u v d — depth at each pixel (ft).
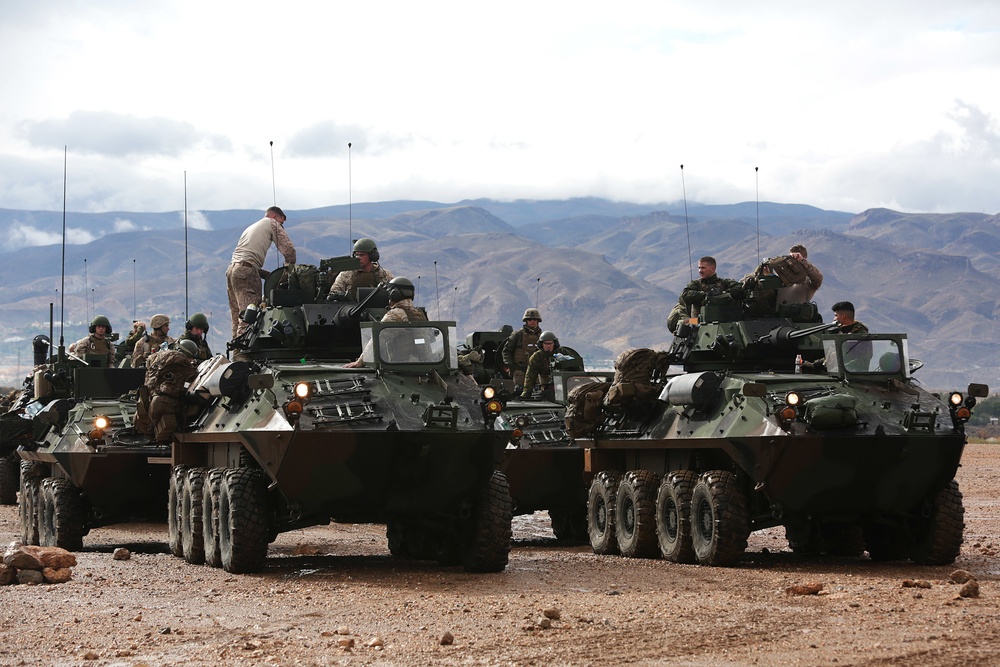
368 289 64.54
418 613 42.22
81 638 38.40
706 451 61.31
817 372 63.62
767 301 68.44
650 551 63.62
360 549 70.38
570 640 36.83
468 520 54.54
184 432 62.54
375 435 50.96
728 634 37.70
